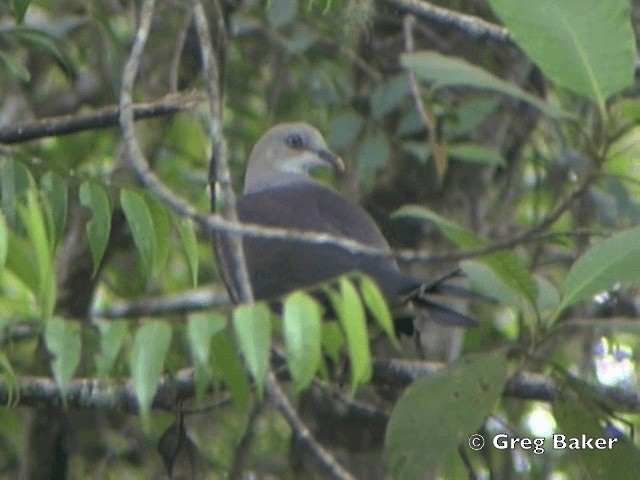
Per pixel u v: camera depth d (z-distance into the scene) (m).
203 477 10.25
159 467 12.82
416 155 12.73
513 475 12.23
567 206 7.68
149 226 7.66
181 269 15.10
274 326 8.52
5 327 7.86
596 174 7.64
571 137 13.35
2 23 14.23
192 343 6.20
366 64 13.47
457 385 7.81
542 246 12.61
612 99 9.24
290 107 14.42
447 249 13.17
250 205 11.11
